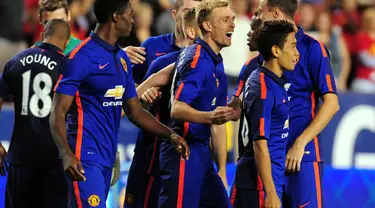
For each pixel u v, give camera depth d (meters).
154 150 21.80
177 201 20.25
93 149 19.55
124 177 28.45
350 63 43.66
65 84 19.19
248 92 19.95
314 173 21.08
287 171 20.95
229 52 39.84
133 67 23.44
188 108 19.44
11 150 23.00
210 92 20.20
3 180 27.84
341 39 43.78
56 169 22.81
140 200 22.22
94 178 19.41
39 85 22.73
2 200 27.77
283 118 20.00
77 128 19.52
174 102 19.66
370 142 37.31
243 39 40.09
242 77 21.84
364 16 44.31
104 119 19.77
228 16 20.19
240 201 20.33
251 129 19.83
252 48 21.27
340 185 30.05
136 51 22.70
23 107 22.78
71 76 19.19
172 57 22.17
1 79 23.06
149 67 22.41
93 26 38.66
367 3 45.94
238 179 20.33
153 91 21.09
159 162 21.34
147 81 21.33
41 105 22.70
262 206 20.02
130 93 20.30
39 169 22.80
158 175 21.83
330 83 20.89
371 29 44.06
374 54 43.75
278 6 20.89
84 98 19.53
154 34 41.69
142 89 21.30
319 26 43.56
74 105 19.56
